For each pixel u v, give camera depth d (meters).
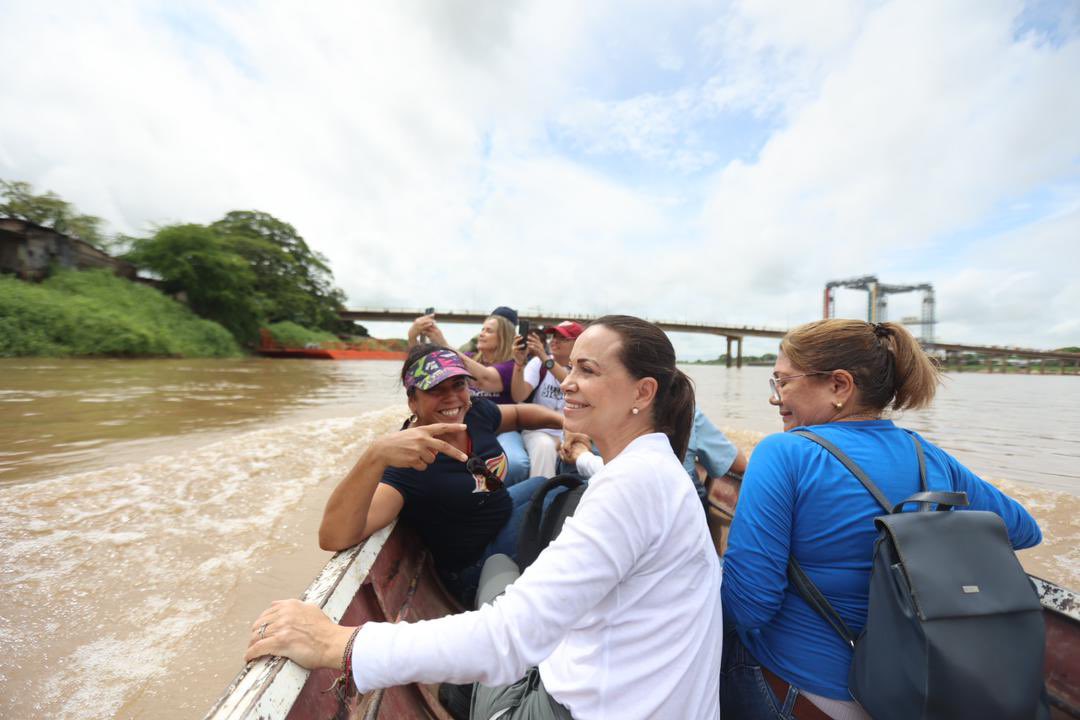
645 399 1.05
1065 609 1.23
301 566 2.90
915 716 0.85
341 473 4.73
